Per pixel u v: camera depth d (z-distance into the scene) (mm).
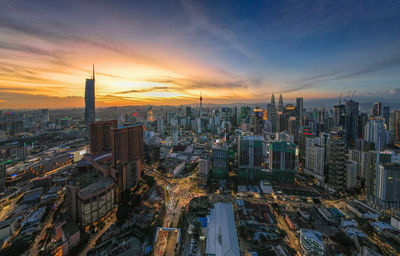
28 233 191500
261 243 178375
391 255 165125
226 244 168000
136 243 183125
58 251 165500
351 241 174625
